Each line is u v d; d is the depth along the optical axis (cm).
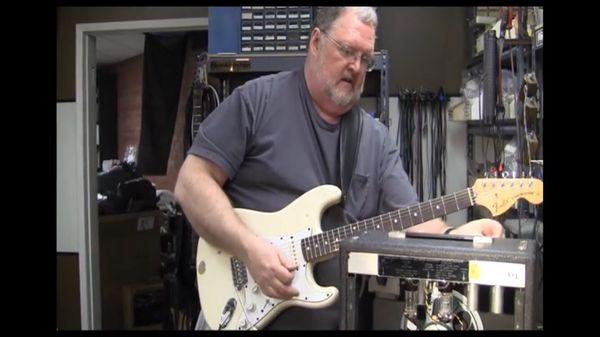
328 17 130
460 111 236
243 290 136
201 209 132
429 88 262
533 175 139
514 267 70
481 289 74
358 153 140
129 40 390
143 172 360
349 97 132
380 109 210
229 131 135
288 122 137
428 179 254
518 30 173
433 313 78
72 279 304
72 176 302
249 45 209
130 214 337
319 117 138
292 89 139
